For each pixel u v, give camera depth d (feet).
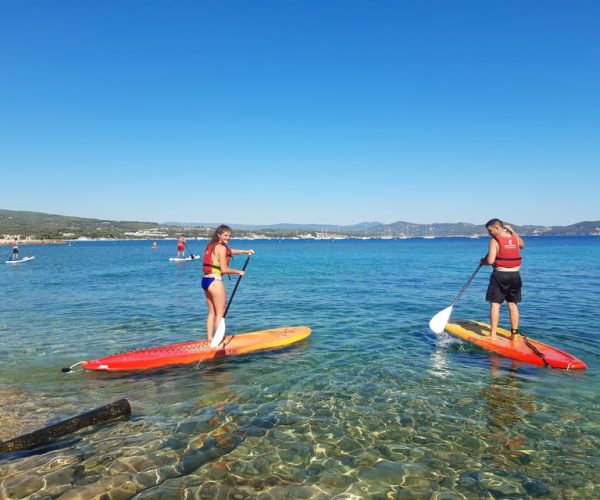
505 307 41.34
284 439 15.35
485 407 18.04
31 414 17.97
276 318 37.52
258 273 83.97
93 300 49.47
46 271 95.25
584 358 24.89
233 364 24.31
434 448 14.74
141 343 29.71
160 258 158.51
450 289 56.59
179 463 13.78
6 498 11.91
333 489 12.44
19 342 29.91
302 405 18.38
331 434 15.72
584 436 15.53
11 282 70.64
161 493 12.19
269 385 20.88
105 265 117.70
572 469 13.46
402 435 15.65
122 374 22.93
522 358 24.44
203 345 26.68
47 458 14.08
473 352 26.27
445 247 277.85
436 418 17.01
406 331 31.91
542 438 15.39
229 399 19.15
